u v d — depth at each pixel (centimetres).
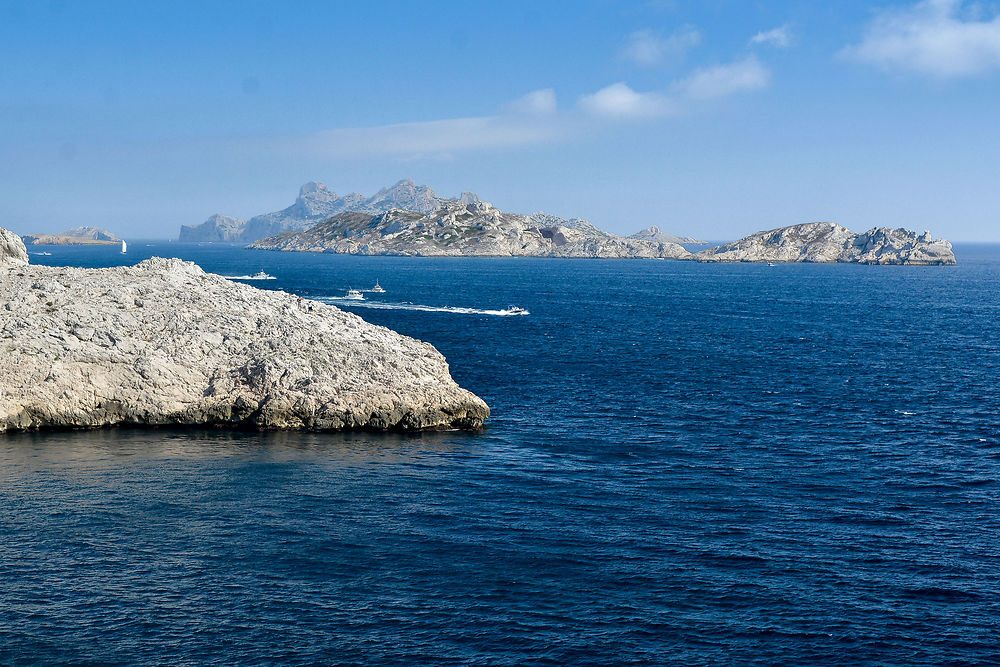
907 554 3594
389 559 3450
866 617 3030
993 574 3400
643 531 3809
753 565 3450
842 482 4631
